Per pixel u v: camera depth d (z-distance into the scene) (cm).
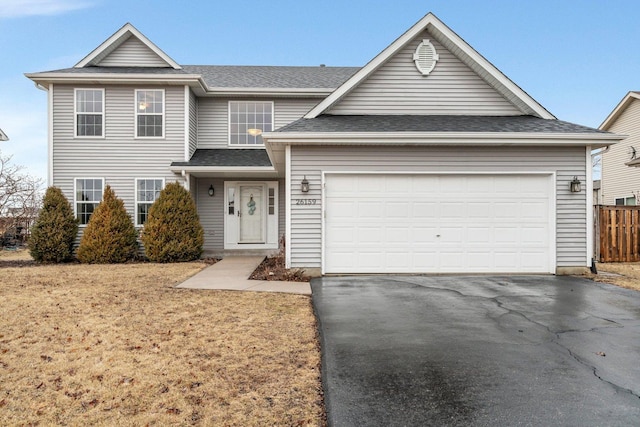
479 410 299
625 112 1938
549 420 286
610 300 653
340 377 357
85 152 1284
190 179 1326
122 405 312
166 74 1262
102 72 1269
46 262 1161
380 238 912
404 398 318
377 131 877
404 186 914
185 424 284
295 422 286
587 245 914
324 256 904
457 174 913
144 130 1301
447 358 401
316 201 904
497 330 493
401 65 1033
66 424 286
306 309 598
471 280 838
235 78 1522
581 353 415
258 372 371
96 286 766
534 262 916
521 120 988
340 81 1514
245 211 1445
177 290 734
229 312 578
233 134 1441
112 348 432
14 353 418
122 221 1181
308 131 874
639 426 278
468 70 1035
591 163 913
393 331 489
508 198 916
